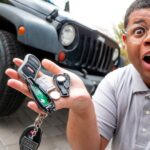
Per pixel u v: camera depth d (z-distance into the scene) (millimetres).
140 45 961
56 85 909
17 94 2559
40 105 845
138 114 1072
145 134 1054
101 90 1177
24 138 912
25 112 3049
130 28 988
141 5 967
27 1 2736
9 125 2701
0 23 2834
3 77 2498
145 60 965
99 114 1138
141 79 1071
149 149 1039
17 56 2555
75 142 1058
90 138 1039
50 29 2527
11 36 2635
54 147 2502
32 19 2496
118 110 1122
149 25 955
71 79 967
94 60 2947
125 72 1151
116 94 1133
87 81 2699
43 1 3195
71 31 2693
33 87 863
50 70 993
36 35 2463
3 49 2539
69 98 902
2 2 2846
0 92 2539
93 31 2848
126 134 1096
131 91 1095
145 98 1062
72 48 2732
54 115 3158
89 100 935
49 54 2691
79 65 2836
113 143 1173
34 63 961
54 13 2625
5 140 2434
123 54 3383
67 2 3711
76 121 1006
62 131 2822
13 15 2531
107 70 3172
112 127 1147
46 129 2799
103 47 3023
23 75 874
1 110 2652
